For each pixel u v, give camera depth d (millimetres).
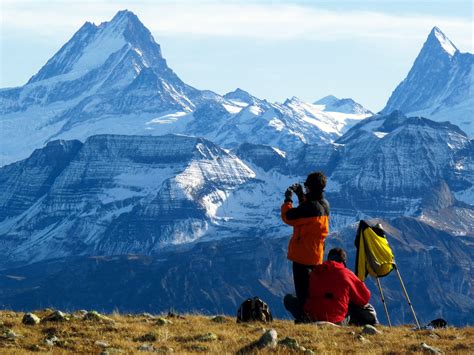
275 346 39656
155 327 45906
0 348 38812
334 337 42438
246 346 39750
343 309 45906
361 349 39938
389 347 40812
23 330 43375
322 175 44906
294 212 44625
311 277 45531
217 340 42156
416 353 39219
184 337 42875
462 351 40125
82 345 40250
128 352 38531
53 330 43594
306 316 46156
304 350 39000
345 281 45969
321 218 44688
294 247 45156
